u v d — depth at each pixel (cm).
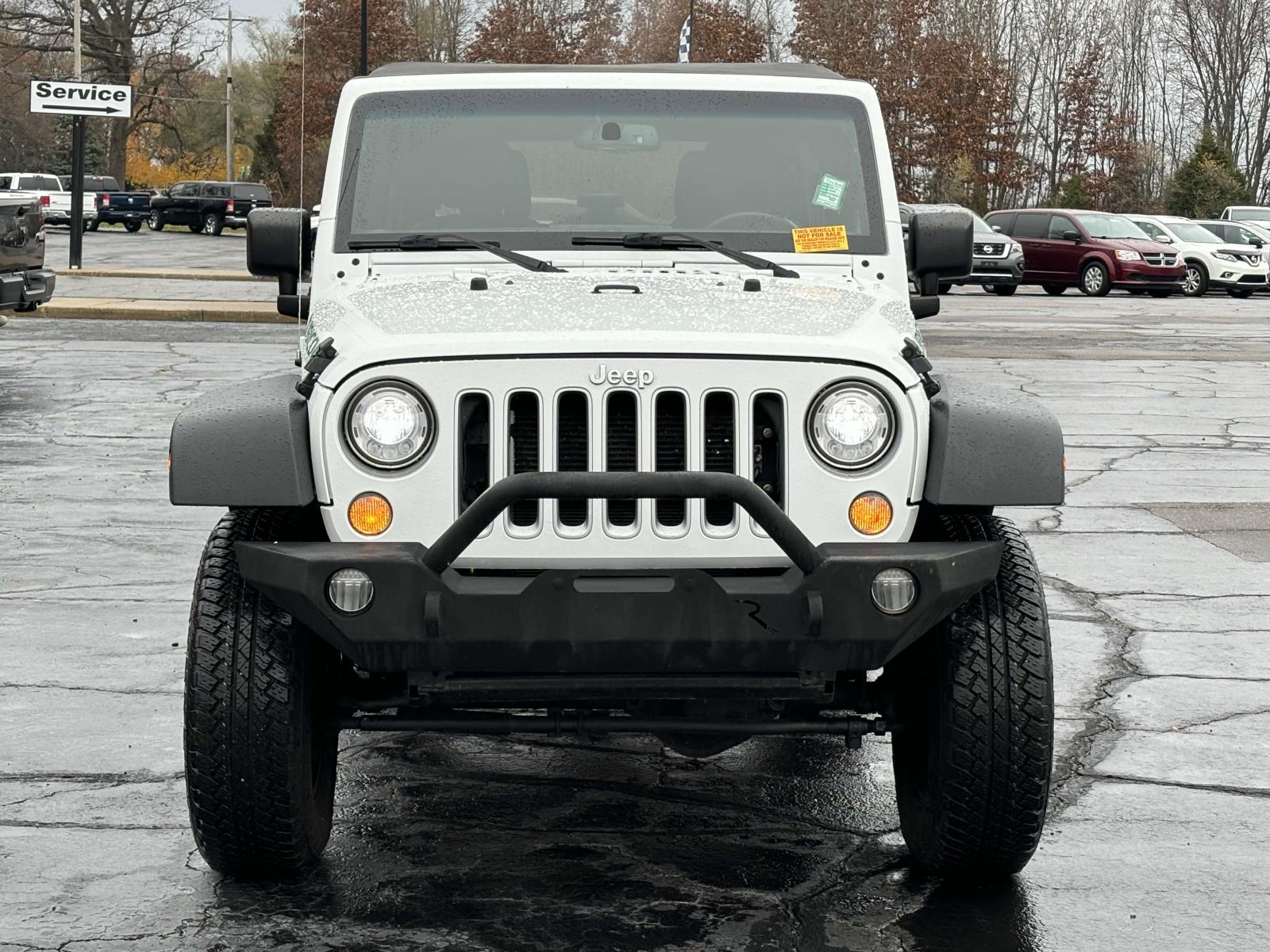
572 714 452
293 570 401
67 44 7819
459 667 405
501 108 553
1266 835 505
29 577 846
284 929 427
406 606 398
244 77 9719
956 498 418
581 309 450
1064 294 3872
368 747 592
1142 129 9888
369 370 418
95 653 699
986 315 2981
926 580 401
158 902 444
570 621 397
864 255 539
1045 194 9106
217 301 2780
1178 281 3716
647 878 466
